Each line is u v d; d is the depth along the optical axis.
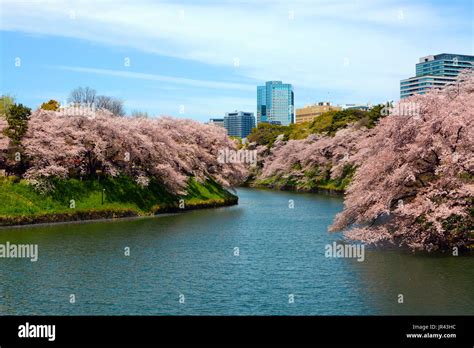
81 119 52.34
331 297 21.94
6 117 51.47
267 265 28.06
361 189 32.84
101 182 52.97
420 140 30.08
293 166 107.56
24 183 46.31
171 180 58.94
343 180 88.94
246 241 36.03
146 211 53.50
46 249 32.09
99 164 55.53
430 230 29.50
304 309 20.48
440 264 27.06
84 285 23.81
